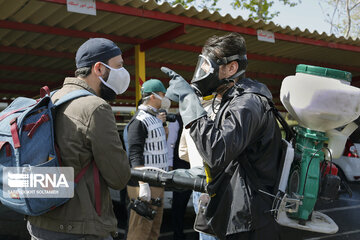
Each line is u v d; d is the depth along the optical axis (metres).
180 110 1.58
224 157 1.42
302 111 1.67
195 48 7.27
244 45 1.70
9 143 1.50
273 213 1.57
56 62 8.98
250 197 1.55
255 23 5.73
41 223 1.59
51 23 5.62
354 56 8.55
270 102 1.63
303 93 1.65
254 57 8.42
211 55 1.66
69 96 1.60
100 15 5.36
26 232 4.29
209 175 1.65
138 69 6.65
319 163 1.71
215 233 1.64
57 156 1.51
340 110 1.62
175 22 5.29
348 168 7.39
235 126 1.45
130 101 16.09
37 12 5.11
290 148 1.62
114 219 1.70
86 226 1.53
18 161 1.47
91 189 1.58
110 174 1.60
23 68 9.41
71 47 7.46
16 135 1.48
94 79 1.71
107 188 1.69
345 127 1.93
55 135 1.56
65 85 1.71
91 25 5.84
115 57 1.73
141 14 4.94
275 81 12.47
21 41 6.93
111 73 1.71
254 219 1.53
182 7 5.02
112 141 1.57
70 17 5.41
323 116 1.63
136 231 3.03
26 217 1.73
